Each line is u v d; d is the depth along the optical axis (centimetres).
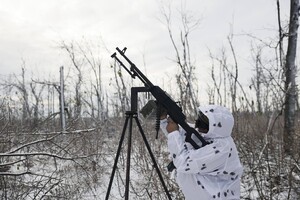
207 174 251
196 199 253
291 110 747
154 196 514
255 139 694
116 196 573
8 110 615
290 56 775
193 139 269
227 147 249
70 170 589
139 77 294
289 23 787
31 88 1517
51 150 613
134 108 321
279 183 513
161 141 748
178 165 252
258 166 540
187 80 868
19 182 498
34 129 603
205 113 257
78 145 689
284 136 713
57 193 511
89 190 584
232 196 254
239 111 762
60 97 1327
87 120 1021
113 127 1126
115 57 303
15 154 441
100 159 748
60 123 898
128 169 325
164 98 266
